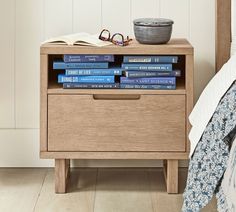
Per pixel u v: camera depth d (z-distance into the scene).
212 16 2.76
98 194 2.44
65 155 2.39
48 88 2.38
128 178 2.66
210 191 1.91
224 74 2.11
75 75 2.38
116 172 2.75
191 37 2.78
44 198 2.39
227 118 1.93
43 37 2.77
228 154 1.90
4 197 2.41
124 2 2.76
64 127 2.39
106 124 2.39
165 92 2.37
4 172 2.75
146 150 2.40
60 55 2.68
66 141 2.39
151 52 2.36
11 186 2.55
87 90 2.37
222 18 2.62
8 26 2.76
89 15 2.77
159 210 2.26
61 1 2.76
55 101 2.38
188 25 2.77
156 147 2.39
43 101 2.38
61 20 2.77
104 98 2.42
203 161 1.98
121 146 2.40
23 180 2.63
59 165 2.44
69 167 2.66
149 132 2.39
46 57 2.36
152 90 2.37
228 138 1.93
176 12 2.77
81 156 2.40
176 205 2.31
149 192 2.47
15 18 2.76
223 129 1.94
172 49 2.36
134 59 2.37
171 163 2.42
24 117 2.80
